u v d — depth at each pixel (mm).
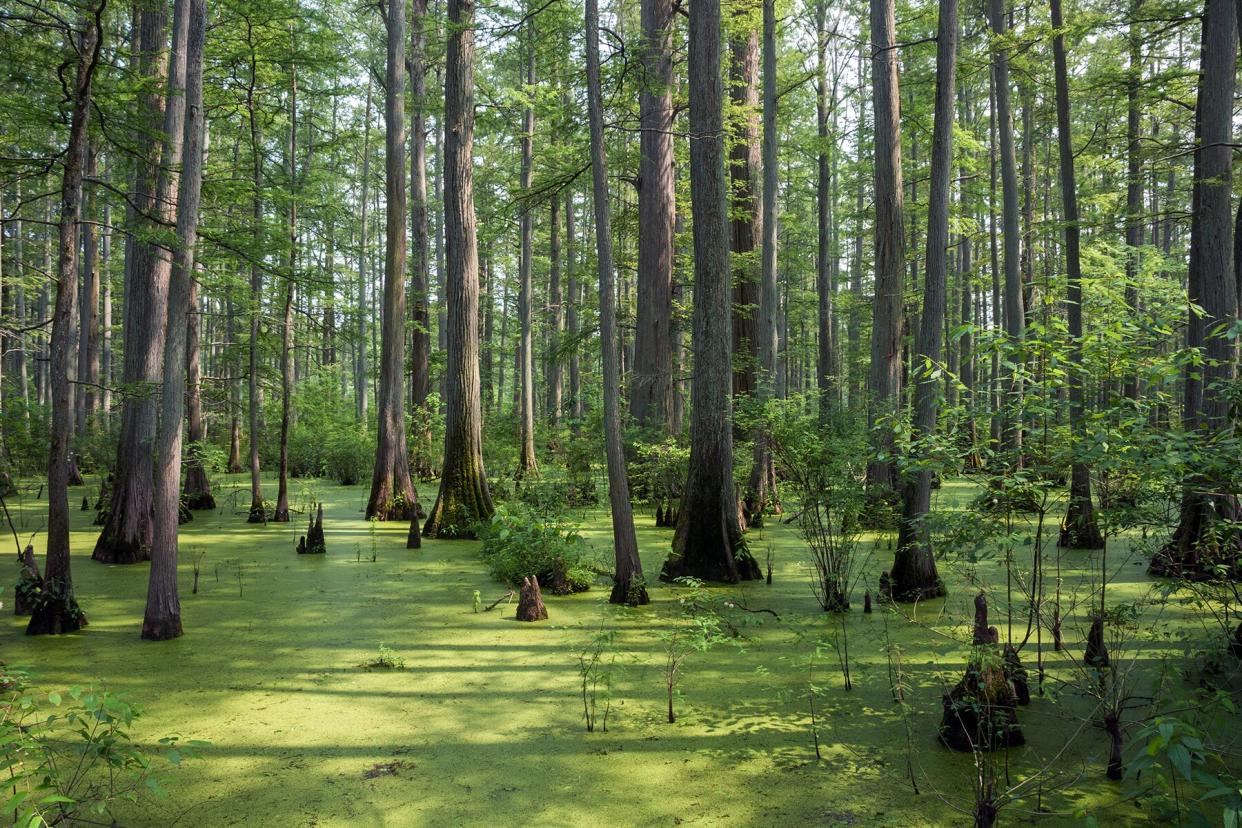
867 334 30516
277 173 15695
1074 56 18062
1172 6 10664
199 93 6977
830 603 7848
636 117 9516
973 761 4414
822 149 18438
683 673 5988
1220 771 4109
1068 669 5770
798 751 4570
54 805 3660
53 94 7910
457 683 5820
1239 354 5973
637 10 22234
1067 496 5016
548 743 4719
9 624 7523
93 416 24062
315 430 25766
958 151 19250
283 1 13367
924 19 17203
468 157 13438
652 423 15242
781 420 8664
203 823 3771
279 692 5633
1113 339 4273
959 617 7355
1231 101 9008
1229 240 8891
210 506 17078
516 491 14805
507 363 35531
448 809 3910
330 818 3824
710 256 9273
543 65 10125
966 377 23922
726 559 9234
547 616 7762
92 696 3164
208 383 17469
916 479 8008
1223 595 5180
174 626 7094
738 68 17656
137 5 9945
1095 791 4000
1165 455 3799
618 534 8312
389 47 15273
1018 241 14242
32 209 23906
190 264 7055
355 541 12820
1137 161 13180
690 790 4098
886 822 3736
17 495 17797
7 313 25766
